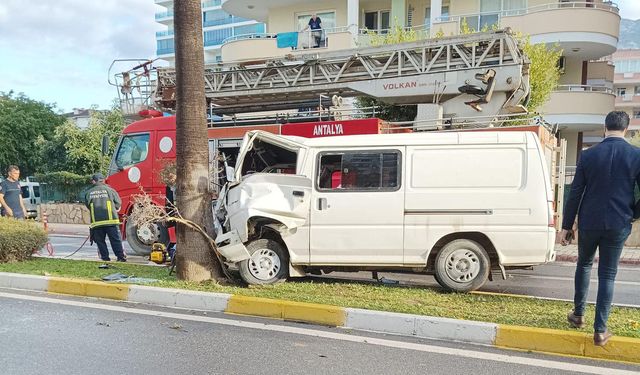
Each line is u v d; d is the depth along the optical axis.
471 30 16.61
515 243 6.30
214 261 6.88
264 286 6.52
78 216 20.73
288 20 24.09
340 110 10.49
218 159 9.86
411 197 6.45
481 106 10.10
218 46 80.31
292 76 11.90
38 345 4.68
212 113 12.43
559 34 18.38
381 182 6.55
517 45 9.92
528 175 6.34
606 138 4.58
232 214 6.61
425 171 6.48
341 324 5.29
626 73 68.81
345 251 6.55
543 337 4.61
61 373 4.05
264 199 6.48
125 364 4.25
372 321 5.18
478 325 4.84
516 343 4.68
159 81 12.91
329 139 6.79
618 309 5.67
